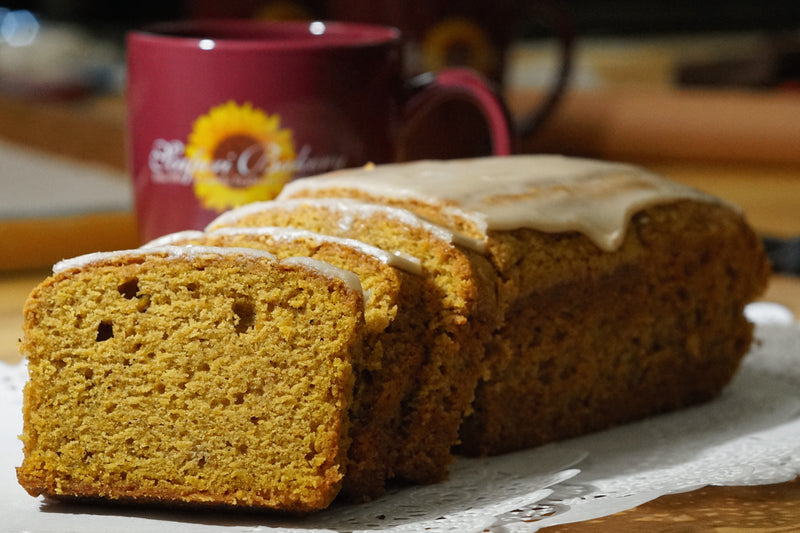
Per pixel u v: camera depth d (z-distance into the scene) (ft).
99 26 4.71
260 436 1.81
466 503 1.84
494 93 2.20
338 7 2.64
